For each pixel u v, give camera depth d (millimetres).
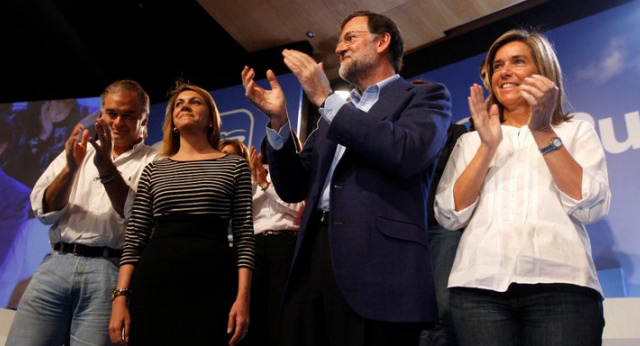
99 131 2109
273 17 4812
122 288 1883
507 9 4426
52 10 4918
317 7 4629
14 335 2041
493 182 1653
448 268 2215
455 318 1559
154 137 5230
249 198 2008
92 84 5438
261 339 2330
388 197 1541
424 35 4770
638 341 2559
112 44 5293
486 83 2000
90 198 2289
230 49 5285
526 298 1462
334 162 1692
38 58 5320
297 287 1580
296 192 1835
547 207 1553
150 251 1840
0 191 4980
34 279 2141
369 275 1436
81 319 2096
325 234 1577
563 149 1536
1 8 4898
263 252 2494
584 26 3844
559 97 1784
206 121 2211
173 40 5262
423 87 1712
